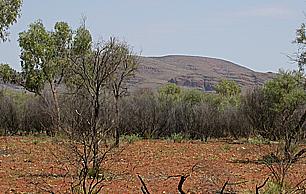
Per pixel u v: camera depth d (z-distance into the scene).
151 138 42.84
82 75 22.92
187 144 37.09
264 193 14.76
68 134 19.67
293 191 15.05
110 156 23.48
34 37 45.69
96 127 18.08
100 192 15.66
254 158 26.52
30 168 21.59
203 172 20.94
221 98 53.97
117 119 29.17
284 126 21.80
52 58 45.00
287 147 19.38
